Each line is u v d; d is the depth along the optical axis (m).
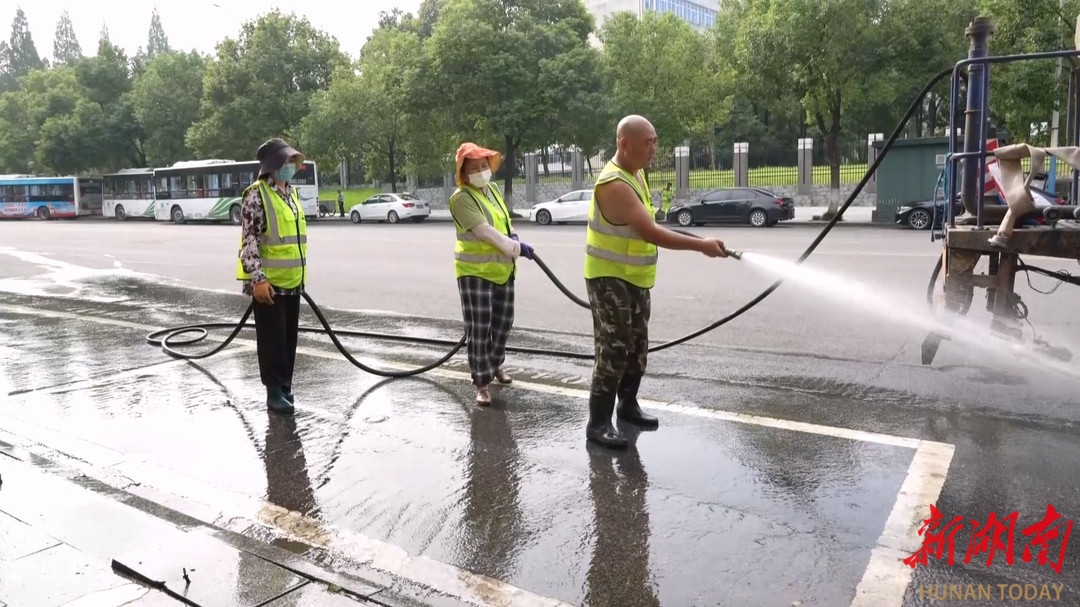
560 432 4.86
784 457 4.34
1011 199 5.20
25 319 9.54
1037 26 17.81
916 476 4.02
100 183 44.34
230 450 4.71
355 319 9.24
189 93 43.03
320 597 3.06
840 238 17.66
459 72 29.23
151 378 6.43
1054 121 17.86
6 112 54.38
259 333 5.35
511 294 5.47
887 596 2.95
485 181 5.16
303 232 5.53
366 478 4.24
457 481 4.16
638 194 4.23
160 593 3.10
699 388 5.76
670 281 11.27
